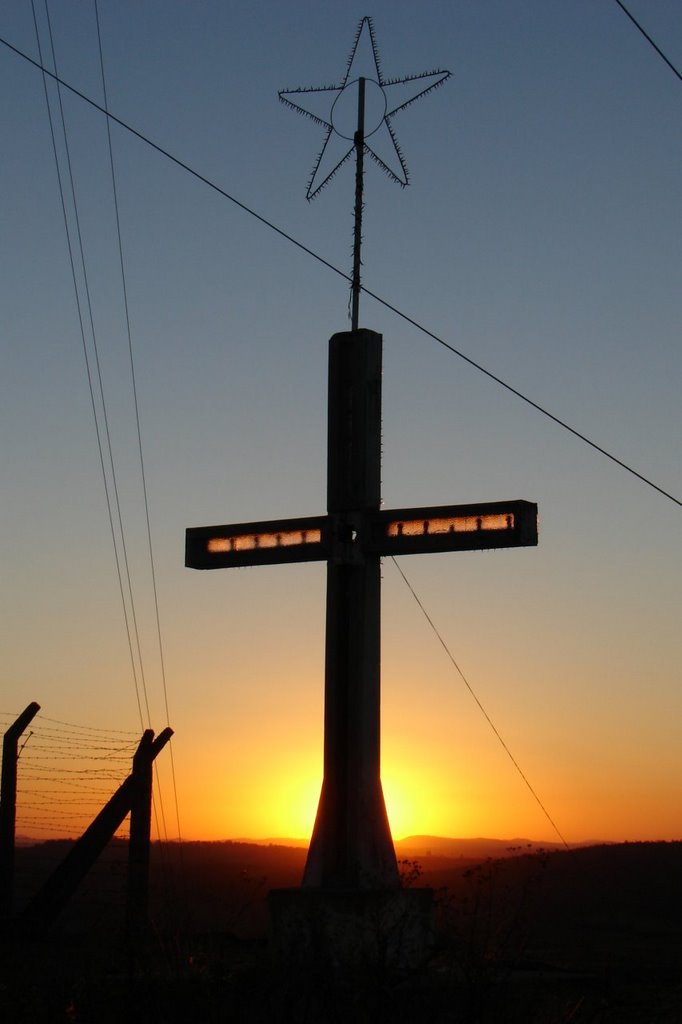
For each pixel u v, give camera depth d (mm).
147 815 24328
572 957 22781
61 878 23344
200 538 21484
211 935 16078
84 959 17625
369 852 19188
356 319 21094
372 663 19969
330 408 20703
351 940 18062
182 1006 13281
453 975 14297
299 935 18156
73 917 26547
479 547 19281
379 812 19516
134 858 23969
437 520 19594
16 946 20953
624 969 20203
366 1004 13086
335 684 19906
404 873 19266
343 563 20109
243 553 21094
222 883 31266
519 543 19016
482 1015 13258
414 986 13984
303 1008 13539
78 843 23797
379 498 20562
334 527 20234
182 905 22422
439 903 17281
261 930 22125
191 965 14273
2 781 25375
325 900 18469
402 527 19859
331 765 19672
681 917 32906
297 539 20656
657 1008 15695
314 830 19594
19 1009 13797
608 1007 14594
